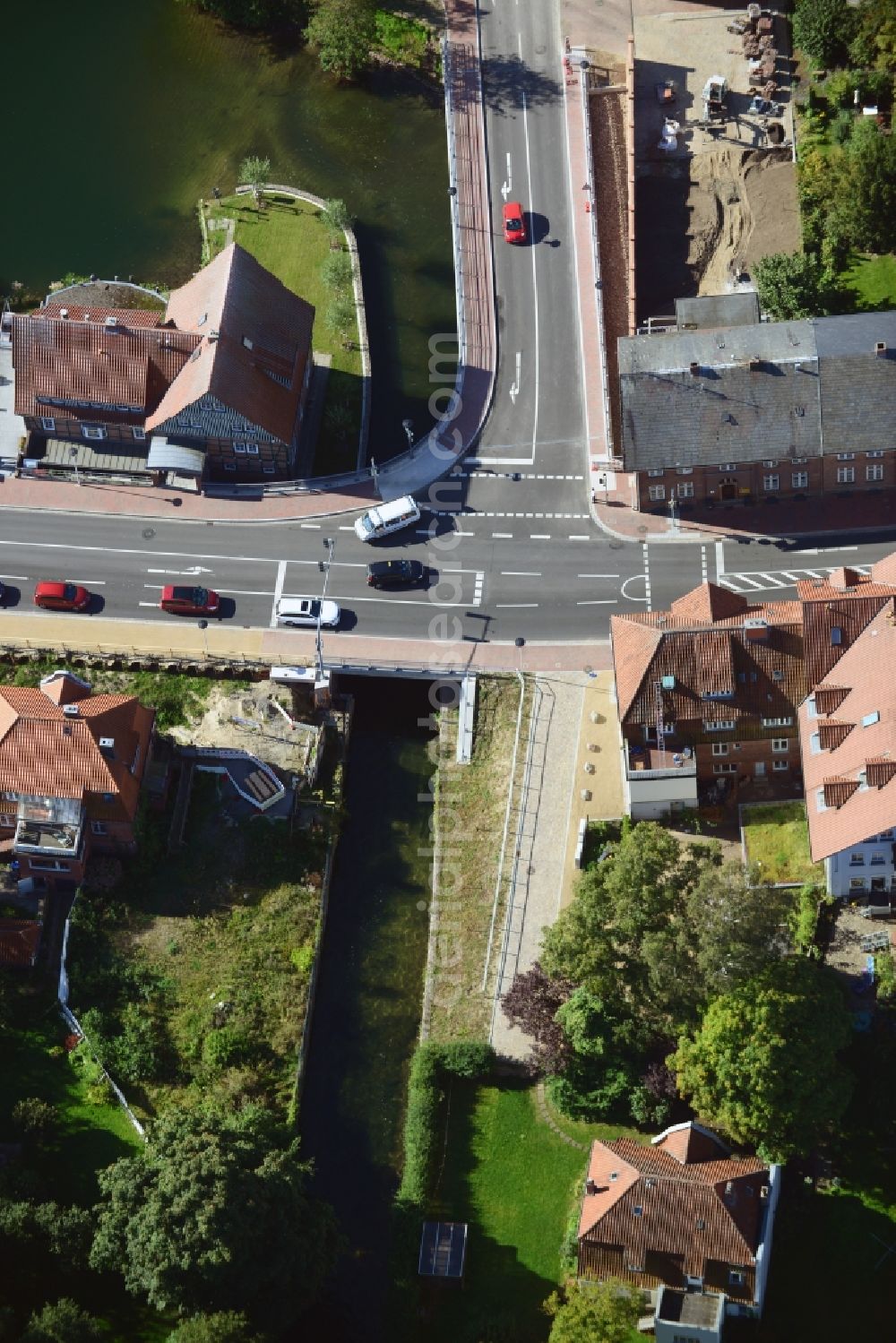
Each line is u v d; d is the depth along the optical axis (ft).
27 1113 468.75
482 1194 470.80
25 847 500.74
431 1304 458.50
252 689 542.98
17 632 554.87
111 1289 451.94
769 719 503.61
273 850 518.78
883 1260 453.99
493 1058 484.33
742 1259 438.81
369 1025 500.33
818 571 549.54
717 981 457.68
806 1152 456.04
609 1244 444.96
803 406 543.80
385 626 550.36
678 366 545.44
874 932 489.26
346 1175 479.41
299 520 568.82
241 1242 429.38
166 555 565.94
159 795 519.60
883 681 484.33
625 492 567.59
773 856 504.02
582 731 530.68
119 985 497.87
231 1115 472.03
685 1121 469.98
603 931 474.90
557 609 549.95
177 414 561.43
